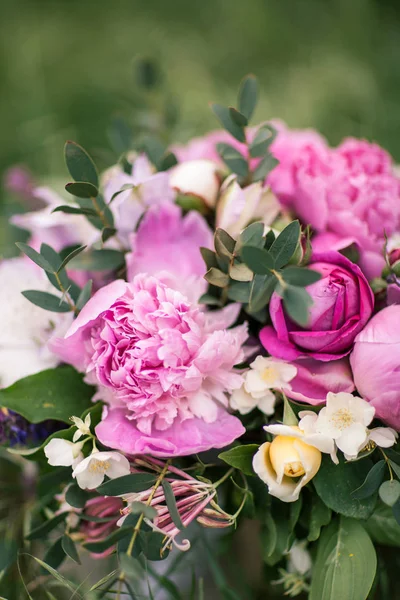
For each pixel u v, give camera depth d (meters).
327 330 0.50
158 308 0.50
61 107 1.34
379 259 0.54
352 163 0.62
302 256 0.50
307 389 0.50
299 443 0.48
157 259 0.54
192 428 0.50
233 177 0.56
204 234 0.55
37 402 0.53
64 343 0.50
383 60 1.25
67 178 0.83
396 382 0.48
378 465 0.48
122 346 0.50
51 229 0.59
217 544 0.61
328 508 0.51
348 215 0.56
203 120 1.08
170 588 0.56
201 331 0.50
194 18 1.52
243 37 1.42
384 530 0.52
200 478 0.50
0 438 0.55
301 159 0.61
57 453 0.49
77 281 0.56
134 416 0.50
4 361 0.55
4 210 0.71
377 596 0.57
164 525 0.48
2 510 0.60
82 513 0.52
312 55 1.32
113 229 0.54
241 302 0.52
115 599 0.52
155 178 0.54
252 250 0.46
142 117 0.78
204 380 0.51
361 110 1.14
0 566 0.57
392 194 0.61
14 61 1.42
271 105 1.17
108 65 1.41
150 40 1.41
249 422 0.53
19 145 1.23
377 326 0.49
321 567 0.50
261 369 0.50
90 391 0.54
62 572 0.59
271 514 0.52
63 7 1.55
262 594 0.61
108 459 0.49
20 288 0.57
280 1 1.47
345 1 1.34
